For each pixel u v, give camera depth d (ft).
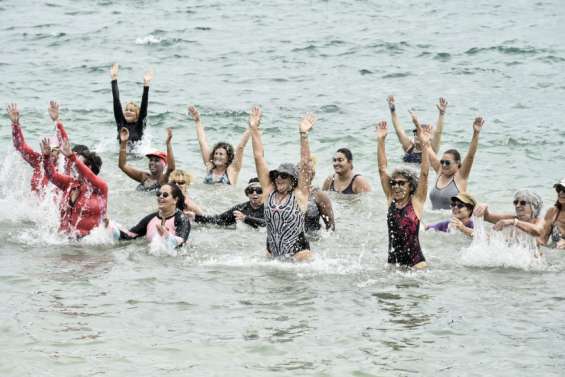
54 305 45.93
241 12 207.72
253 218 65.31
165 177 75.31
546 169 87.66
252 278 52.16
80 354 39.42
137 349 40.19
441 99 82.58
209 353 39.91
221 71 142.41
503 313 46.16
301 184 56.54
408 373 38.06
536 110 115.44
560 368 38.65
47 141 60.54
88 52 158.20
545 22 191.62
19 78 133.90
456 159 72.64
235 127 106.01
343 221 68.33
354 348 40.83
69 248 58.13
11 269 52.49
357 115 112.88
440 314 45.85
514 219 58.03
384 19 197.36
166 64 148.15
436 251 59.82
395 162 90.12
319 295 49.01
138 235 61.36
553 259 57.93
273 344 41.19
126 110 92.58
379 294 49.39
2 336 41.24
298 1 226.17
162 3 222.07
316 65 147.43
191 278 51.85
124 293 48.39
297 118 110.73
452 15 202.80
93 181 60.13
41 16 200.75
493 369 38.55
